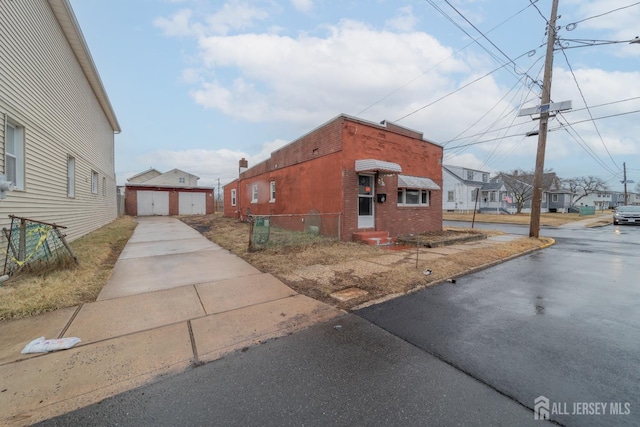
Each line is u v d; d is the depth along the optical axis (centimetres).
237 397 236
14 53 615
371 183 1084
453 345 323
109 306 422
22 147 648
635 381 257
